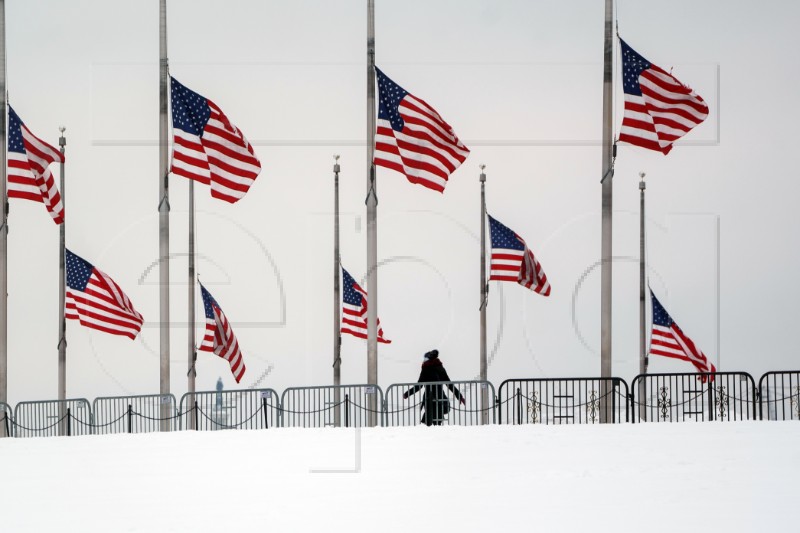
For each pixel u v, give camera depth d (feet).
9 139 237.45
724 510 96.27
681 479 114.73
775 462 127.75
